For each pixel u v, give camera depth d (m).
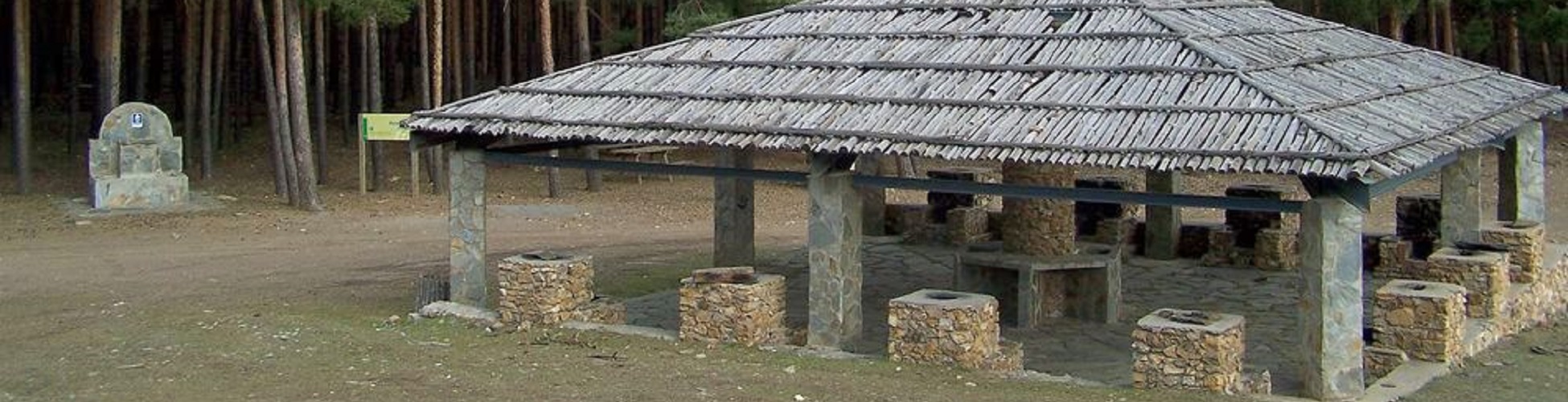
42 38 38.12
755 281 13.17
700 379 11.73
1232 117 11.31
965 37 13.85
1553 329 14.80
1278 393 11.48
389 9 25.23
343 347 13.18
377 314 15.06
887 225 21.56
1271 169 10.52
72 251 20.75
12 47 31.58
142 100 31.56
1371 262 18.38
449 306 14.66
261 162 32.47
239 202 26.47
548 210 26.22
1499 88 15.51
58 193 27.52
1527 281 15.03
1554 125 35.41
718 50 14.85
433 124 14.34
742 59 14.43
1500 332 13.89
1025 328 14.85
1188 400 10.86
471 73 32.09
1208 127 11.25
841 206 12.91
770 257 20.19
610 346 13.09
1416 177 12.26
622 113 13.63
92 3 35.44
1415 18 33.38
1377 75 13.81
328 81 38.97
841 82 13.40
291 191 26.06
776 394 11.24
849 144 12.13
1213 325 11.23
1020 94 12.42
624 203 27.36
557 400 11.12
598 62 15.23
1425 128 12.04
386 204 26.69
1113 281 15.20
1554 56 38.69
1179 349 11.17
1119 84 12.27
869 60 13.70
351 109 38.00
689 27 26.61
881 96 12.87
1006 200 15.72
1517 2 28.64
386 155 33.69
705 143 12.72
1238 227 19.12
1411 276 14.76
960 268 15.43
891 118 12.46
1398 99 13.01
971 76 13.01
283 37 26.22
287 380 11.90
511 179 30.62
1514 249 15.08
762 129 12.68
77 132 34.28
